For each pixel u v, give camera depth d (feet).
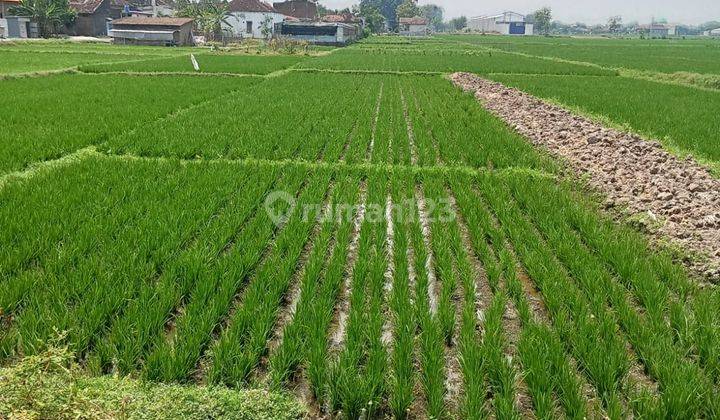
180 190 29.43
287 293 19.97
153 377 14.67
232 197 29.14
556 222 26.18
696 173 33.78
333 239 24.68
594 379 14.90
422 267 21.12
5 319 17.06
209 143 40.65
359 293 18.95
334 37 233.14
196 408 13.35
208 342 16.49
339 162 37.24
